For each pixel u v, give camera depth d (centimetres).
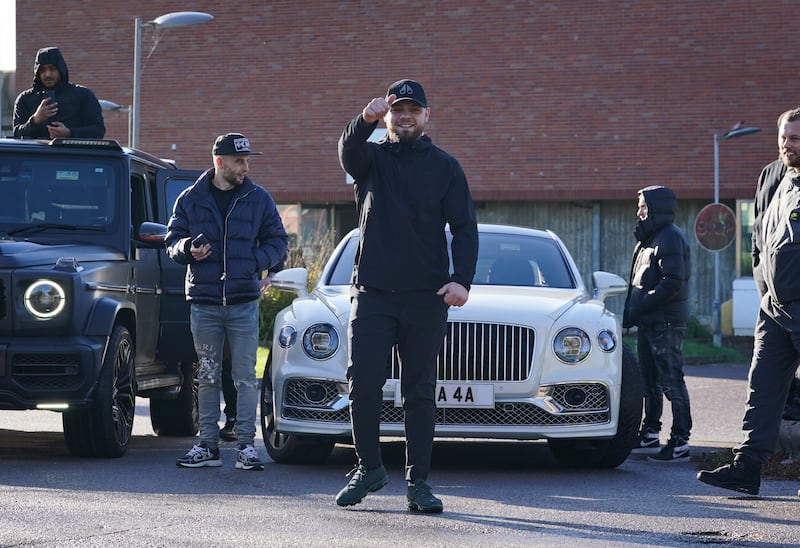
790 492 1864
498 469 2148
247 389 2075
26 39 8569
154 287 2436
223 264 2062
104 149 2373
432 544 1374
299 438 2125
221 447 2448
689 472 2150
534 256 2388
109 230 2330
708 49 7612
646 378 2484
